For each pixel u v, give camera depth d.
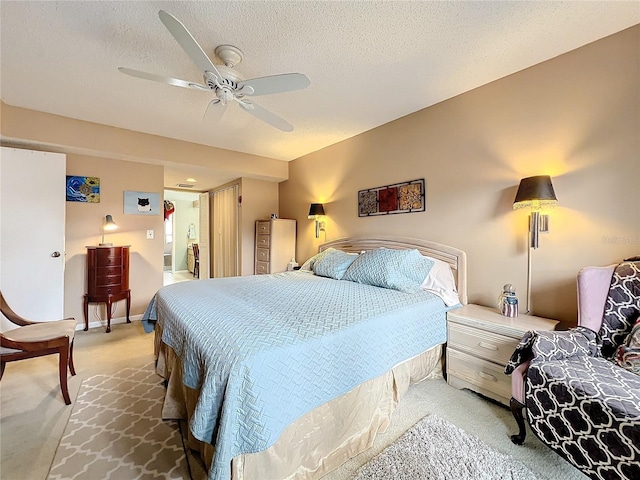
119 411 1.81
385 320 1.68
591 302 1.64
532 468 1.35
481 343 1.92
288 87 1.75
